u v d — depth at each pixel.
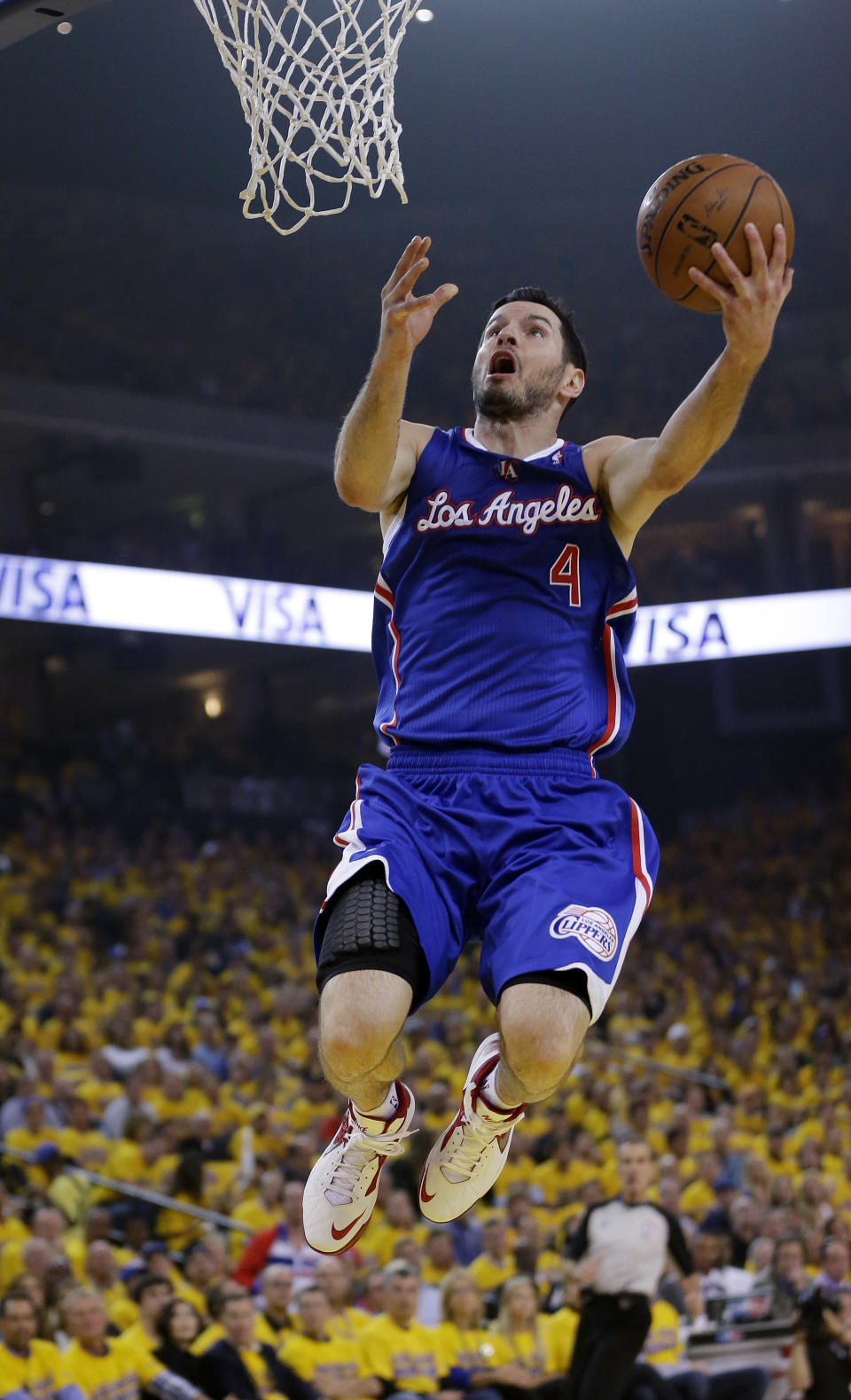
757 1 20.06
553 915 2.51
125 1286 7.46
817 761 23.94
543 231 24.67
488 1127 2.71
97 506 23.09
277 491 23.84
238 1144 9.62
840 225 23.53
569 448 2.84
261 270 24.33
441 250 24.67
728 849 22.44
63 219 23.28
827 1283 8.42
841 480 22.89
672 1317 7.89
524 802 2.69
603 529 2.78
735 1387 7.89
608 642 2.85
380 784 2.75
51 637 22.56
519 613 2.77
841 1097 12.57
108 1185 8.42
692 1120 11.77
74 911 15.53
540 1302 8.14
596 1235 7.17
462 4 20.06
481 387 2.88
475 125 22.53
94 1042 11.66
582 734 2.75
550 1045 2.38
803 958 18.39
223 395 22.70
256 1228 8.45
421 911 2.53
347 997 2.42
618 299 24.45
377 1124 2.64
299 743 24.91
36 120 21.94
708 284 2.51
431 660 2.78
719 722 24.16
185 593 18.78
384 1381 7.08
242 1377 6.51
